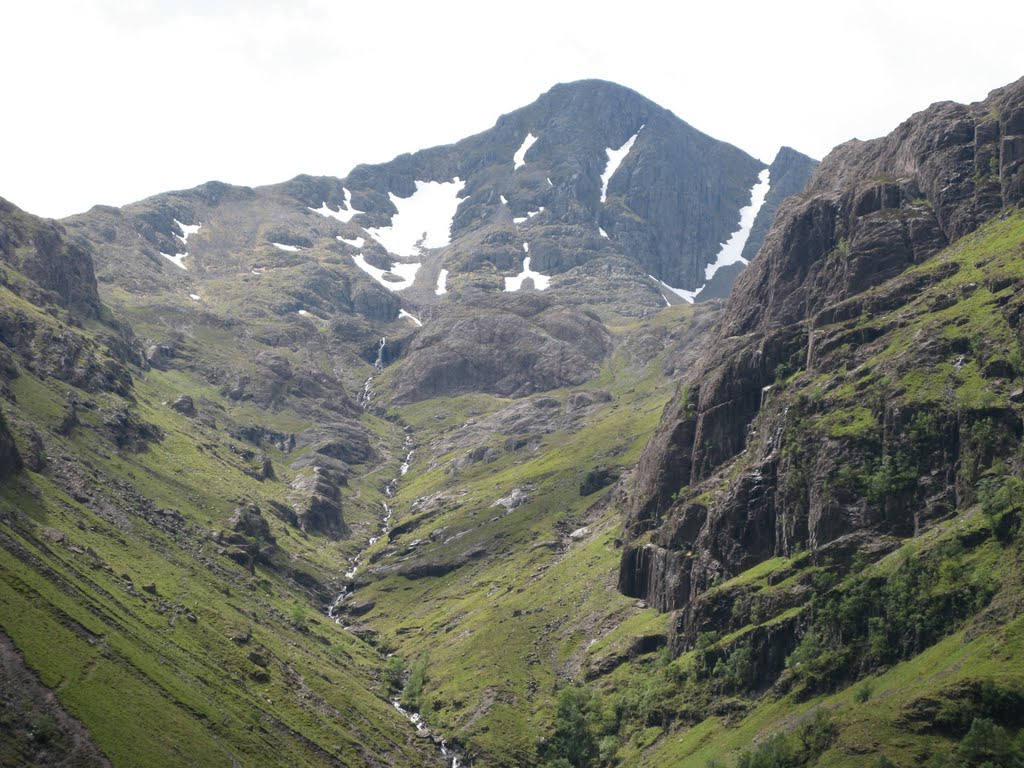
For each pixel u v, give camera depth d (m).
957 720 181.88
